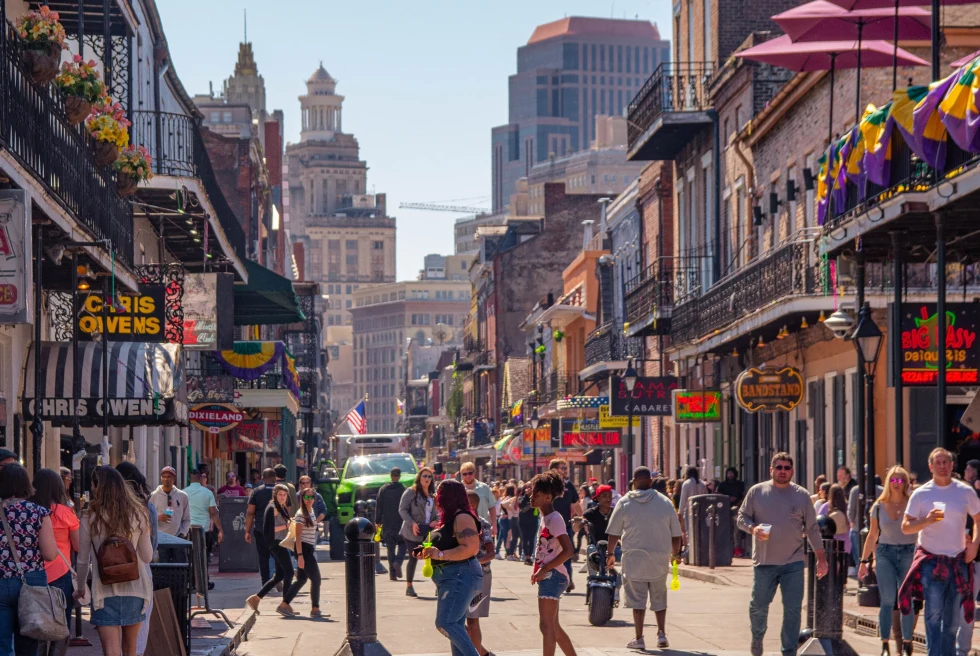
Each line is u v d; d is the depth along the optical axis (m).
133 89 31.86
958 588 13.77
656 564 17.14
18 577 11.03
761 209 37.53
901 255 19.72
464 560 13.54
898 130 18.73
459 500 13.52
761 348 38.22
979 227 19.45
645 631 19.47
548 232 103.00
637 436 56.97
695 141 44.97
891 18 26.52
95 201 20.47
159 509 22.20
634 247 57.16
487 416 111.31
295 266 121.06
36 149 17.09
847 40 28.25
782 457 14.87
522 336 102.81
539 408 78.56
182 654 13.39
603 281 64.00
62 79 19.00
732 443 41.12
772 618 21.06
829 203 21.17
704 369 44.75
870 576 20.52
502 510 39.44
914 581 13.91
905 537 15.20
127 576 11.81
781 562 14.80
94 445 28.72
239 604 22.73
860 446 22.22
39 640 11.37
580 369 71.88
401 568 29.84
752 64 38.12
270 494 24.05
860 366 21.30
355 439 68.19
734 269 40.25
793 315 31.16
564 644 14.97
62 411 22.33
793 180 34.53
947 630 13.77
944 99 16.80
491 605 23.66
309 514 21.77
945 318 18.41
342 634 19.08
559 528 14.79
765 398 32.06
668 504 17.38
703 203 44.22
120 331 24.28
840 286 29.77
